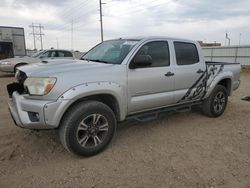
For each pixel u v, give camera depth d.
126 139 4.45
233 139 4.52
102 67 3.86
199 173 3.33
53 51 14.43
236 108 6.80
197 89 5.23
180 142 4.36
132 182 3.12
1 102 7.39
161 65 4.58
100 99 3.99
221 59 29.75
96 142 3.79
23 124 3.49
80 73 3.60
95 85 3.64
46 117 3.34
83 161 3.64
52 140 4.34
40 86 3.39
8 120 5.47
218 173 3.34
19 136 4.50
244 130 5.00
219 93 5.77
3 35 21.70
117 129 4.95
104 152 3.92
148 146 4.17
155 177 3.23
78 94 3.48
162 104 4.68
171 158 3.75
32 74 3.53
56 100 3.37
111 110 3.89
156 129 4.98
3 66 13.70
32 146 4.10
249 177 3.26
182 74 4.86
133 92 4.15
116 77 3.90
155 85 4.43
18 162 3.59
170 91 4.74
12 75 15.41
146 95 4.36
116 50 4.49
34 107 3.37
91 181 3.14
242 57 27.64
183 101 5.08
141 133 4.75
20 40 22.83
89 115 3.63
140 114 4.48
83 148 3.64
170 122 5.43
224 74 5.76
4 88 10.12
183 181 3.14
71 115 3.50
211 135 4.71
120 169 3.43
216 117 5.85
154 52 4.52
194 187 3.03
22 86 3.76
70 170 3.39
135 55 4.19
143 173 3.32
